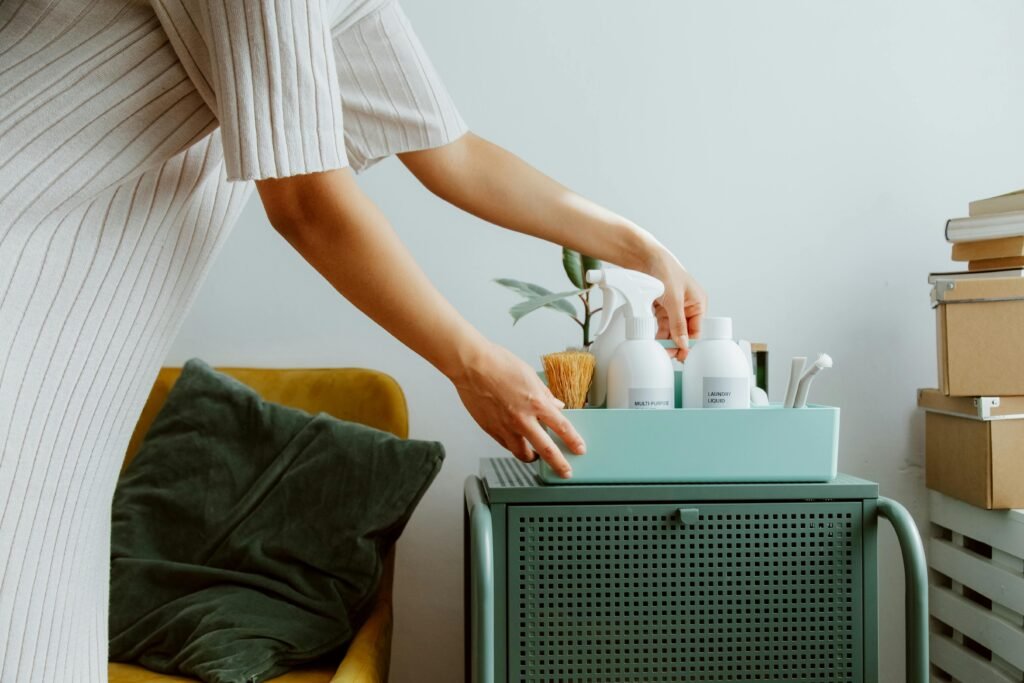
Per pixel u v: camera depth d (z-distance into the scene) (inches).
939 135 60.4
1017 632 46.3
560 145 59.9
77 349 23.1
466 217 59.9
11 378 21.3
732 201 60.1
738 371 37.0
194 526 49.7
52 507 23.4
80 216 22.1
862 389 59.8
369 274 25.8
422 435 60.1
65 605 24.1
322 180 23.4
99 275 23.1
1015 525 47.2
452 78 59.8
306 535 47.9
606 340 39.5
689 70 60.2
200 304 60.4
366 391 57.1
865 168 60.2
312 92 21.1
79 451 24.1
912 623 34.4
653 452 35.6
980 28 60.5
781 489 35.4
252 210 60.4
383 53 33.6
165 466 51.7
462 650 59.4
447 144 36.4
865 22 60.3
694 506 35.2
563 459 33.9
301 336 60.4
